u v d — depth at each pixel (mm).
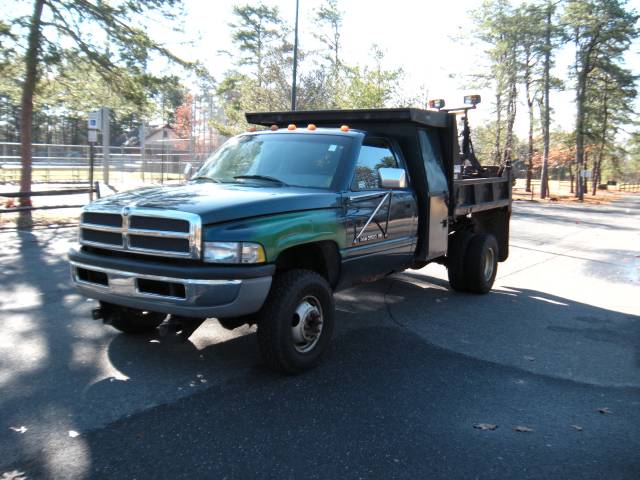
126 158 30438
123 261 4500
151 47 15500
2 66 14328
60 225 13367
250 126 27500
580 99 43281
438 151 7168
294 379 4777
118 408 4117
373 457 3555
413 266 7156
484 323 6723
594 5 40094
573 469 3506
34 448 3527
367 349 5645
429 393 4602
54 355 5133
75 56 15086
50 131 59281
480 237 7973
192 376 4766
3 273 8273
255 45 44375
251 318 4832
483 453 3660
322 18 41438
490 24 39000
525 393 4680
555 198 42469
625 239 15766
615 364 5457
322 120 7051
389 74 25438
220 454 3521
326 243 5152
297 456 3531
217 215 4320
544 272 10344
